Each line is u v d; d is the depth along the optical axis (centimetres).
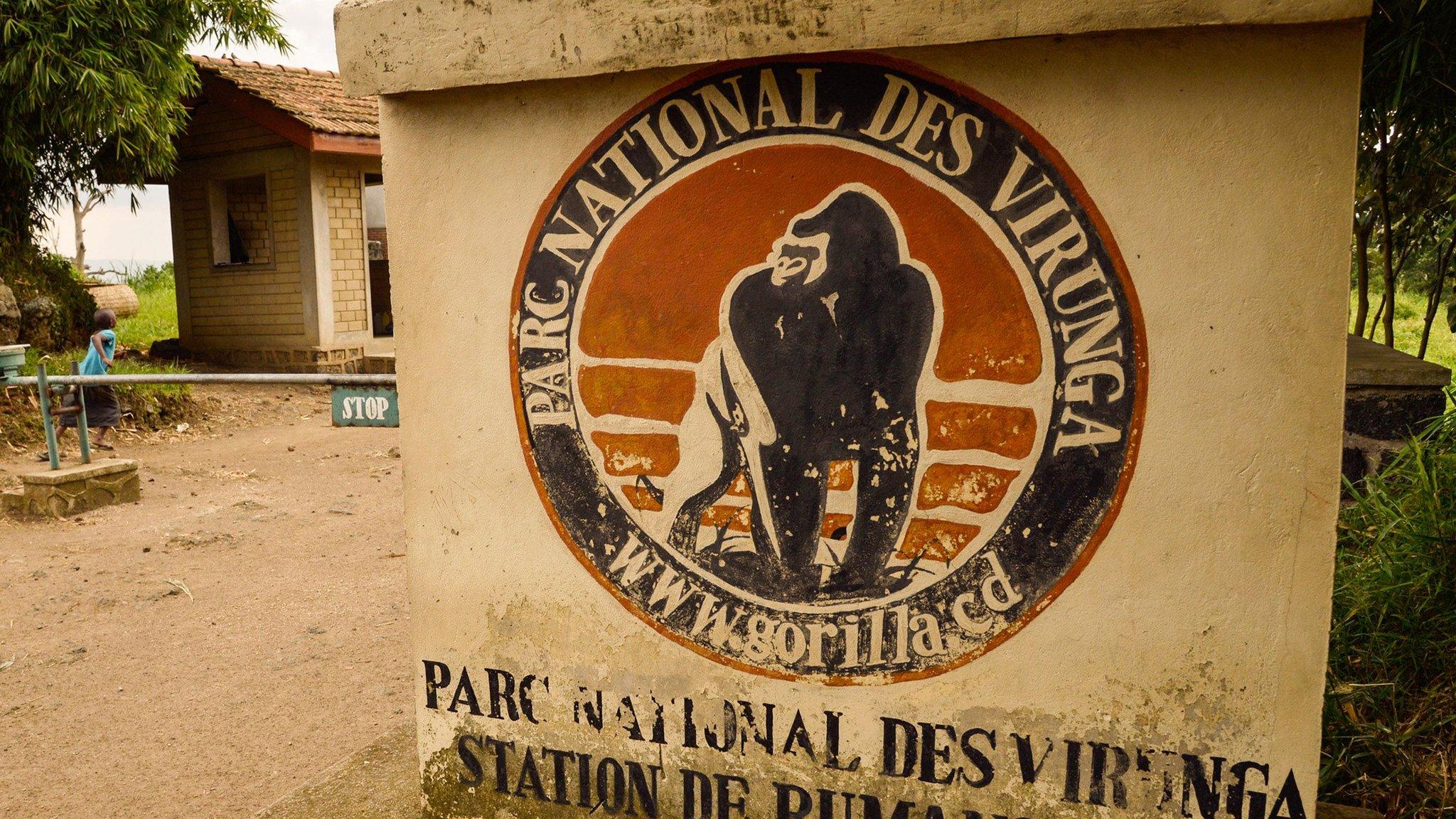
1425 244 432
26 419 851
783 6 170
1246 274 165
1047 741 184
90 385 668
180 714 369
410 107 204
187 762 333
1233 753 175
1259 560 170
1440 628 249
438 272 208
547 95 195
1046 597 180
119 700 382
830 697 194
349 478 772
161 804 307
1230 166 163
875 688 191
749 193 186
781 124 183
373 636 444
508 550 212
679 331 194
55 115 939
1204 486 171
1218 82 162
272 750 341
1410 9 260
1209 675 175
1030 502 179
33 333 1053
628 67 181
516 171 199
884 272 181
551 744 215
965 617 185
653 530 200
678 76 186
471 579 216
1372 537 286
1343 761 227
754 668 198
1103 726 181
